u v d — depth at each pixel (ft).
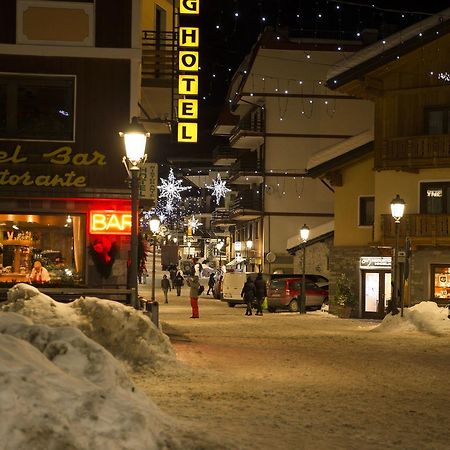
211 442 26.21
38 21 78.28
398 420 36.65
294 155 204.33
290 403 40.45
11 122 77.82
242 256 233.14
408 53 120.78
